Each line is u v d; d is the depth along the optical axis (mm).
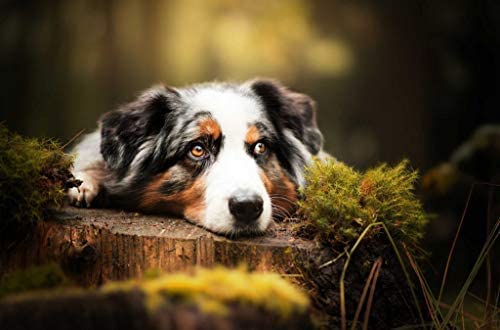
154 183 3943
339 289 3238
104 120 4148
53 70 11625
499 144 6309
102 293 2059
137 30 11578
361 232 3307
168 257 3281
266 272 3230
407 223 3490
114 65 11672
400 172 3672
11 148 3438
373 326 3281
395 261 3430
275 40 10984
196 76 11539
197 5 11250
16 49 11562
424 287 3387
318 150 4457
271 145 4047
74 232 3328
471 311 5602
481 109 10375
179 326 1961
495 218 5930
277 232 3598
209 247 3271
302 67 11148
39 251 3320
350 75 11172
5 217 3291
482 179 6523
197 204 3773
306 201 3570
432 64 10711
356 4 11016
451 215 8281
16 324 1966
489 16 10008
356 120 11297
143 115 4090
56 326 1964
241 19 10961
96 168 4250
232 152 3842
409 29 10828
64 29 11547
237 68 11148
